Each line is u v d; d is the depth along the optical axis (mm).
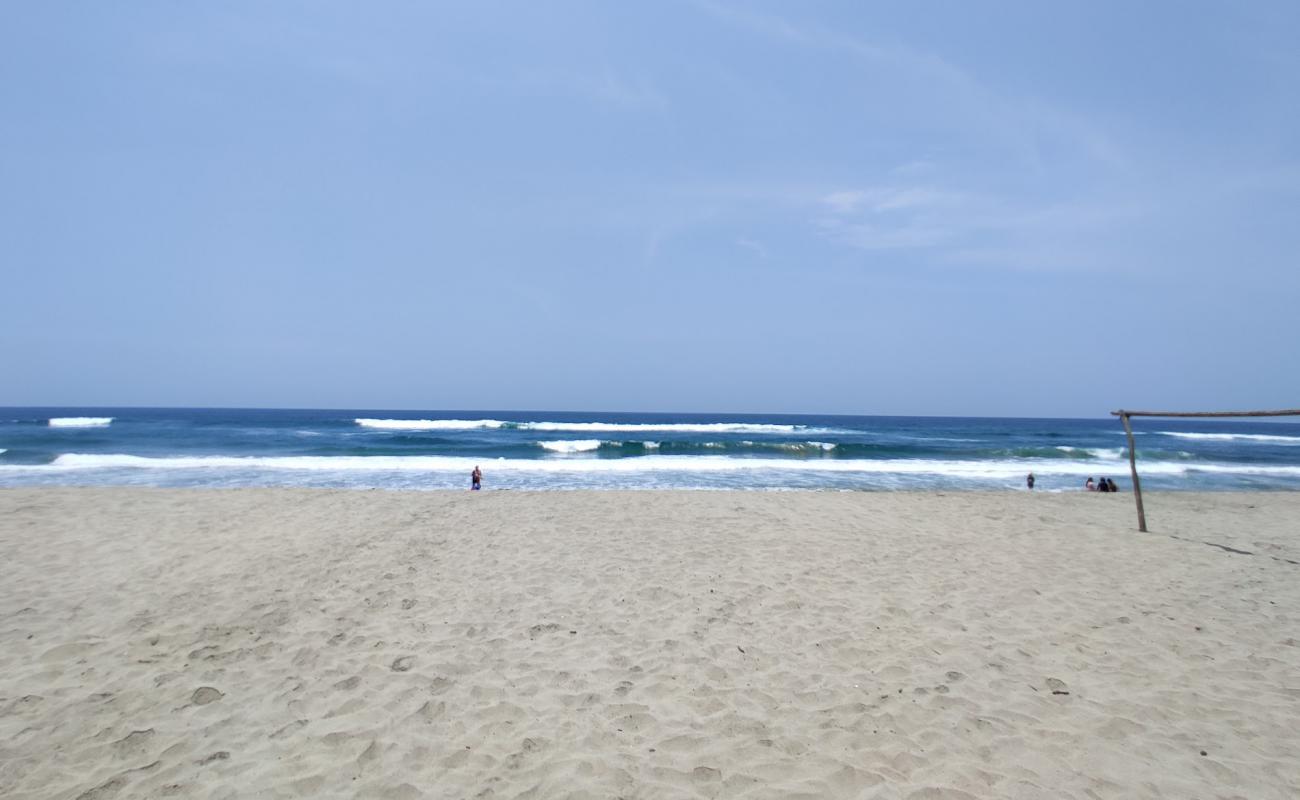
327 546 8609
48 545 8484
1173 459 31234
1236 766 3826
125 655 5102
